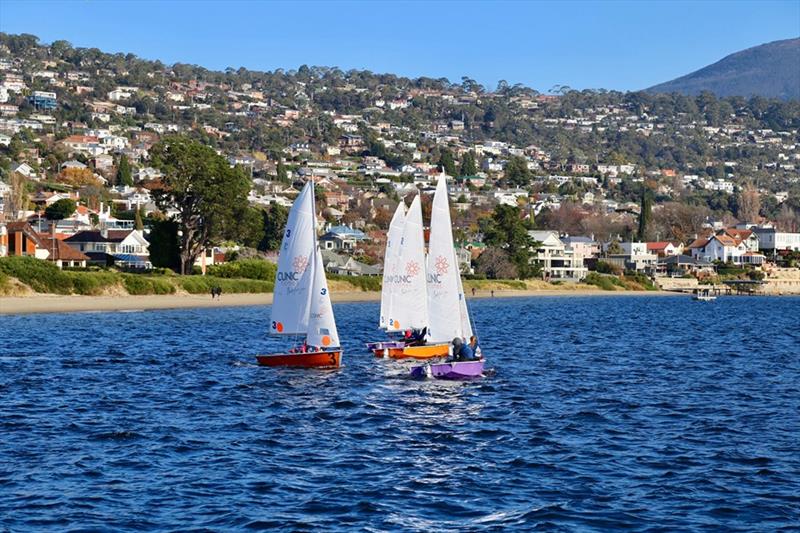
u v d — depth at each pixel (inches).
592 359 2684.5
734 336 3695.9
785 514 1077.8
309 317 2224.4
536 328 3941.9
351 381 2074.3
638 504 1111.0
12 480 1175.0
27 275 4662.9
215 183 5708.7
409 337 2492.6
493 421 1614.2
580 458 1336.1
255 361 2439.7
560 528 1024.9
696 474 1248.2
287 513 1062.4
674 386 2098.9
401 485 1182.9
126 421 1569.9
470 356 2140.7
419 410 1716.3
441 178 2110.0
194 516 1045.8
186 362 2416.3
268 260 7160.4
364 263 7632.9
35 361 2377.0
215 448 1369.3
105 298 4798.2
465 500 1122.0
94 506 1075.3
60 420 1571.1
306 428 1531.7
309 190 2188.7
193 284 5433.1
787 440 1470.2
